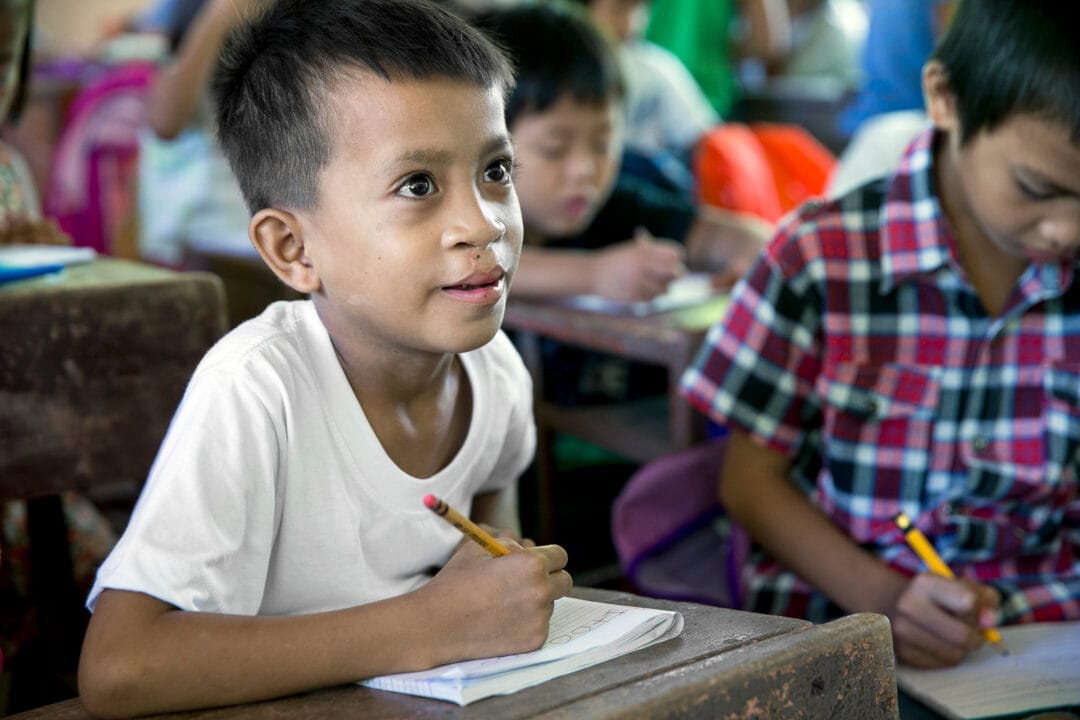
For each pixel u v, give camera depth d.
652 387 2.58
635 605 1.08
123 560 0.94
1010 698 1.33
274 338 1.07
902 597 1.43
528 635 0.94
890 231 1.59
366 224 1.01
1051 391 1.57
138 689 0.89
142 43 4.36
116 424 1.51
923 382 1.59
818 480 1.70
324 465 1.07
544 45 2.28
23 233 1.82
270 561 1.08
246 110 1.09
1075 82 1.30
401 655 0.93
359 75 1.00
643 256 2.26
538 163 2.32
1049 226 1.40
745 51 4.36
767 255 1.66
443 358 1.12
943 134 1.60
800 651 0.93
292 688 0.92
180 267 3.08
